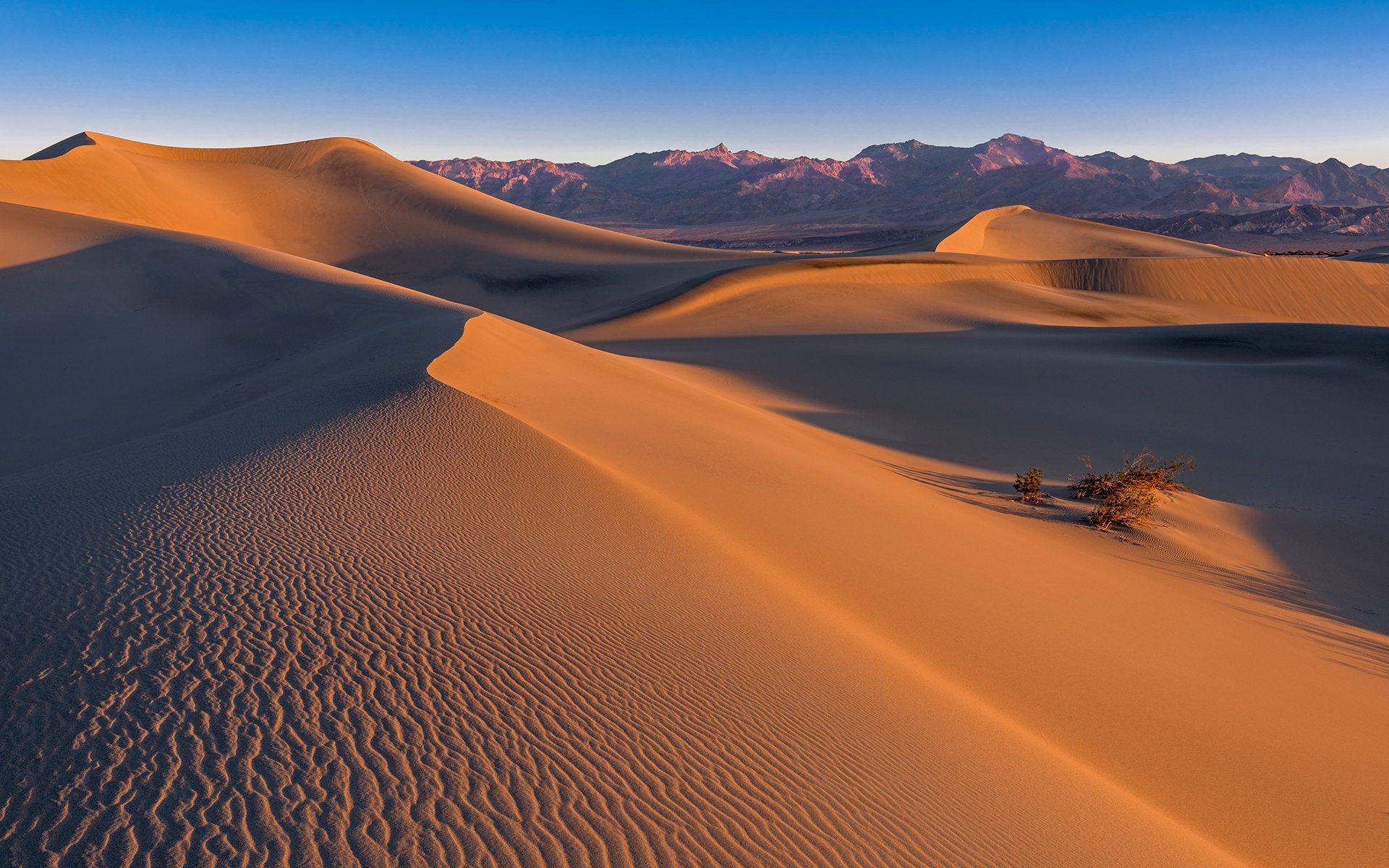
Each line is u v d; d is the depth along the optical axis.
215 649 5.51
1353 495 23.33
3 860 3.52
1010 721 7.46
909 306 64.69
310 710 4.88
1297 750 8.38
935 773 5.66
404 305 32.34
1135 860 5.22
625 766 4.83
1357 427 31.89
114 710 4.72
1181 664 10.18
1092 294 83.19
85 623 5.83
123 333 31.78
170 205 91.06
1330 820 7.12
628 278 89.44
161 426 21.11
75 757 4.27
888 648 8.45
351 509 8.92
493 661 5.84
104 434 22.05
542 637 6.41
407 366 17.14
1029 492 19.42
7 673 5.13
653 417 18.98
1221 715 8.85
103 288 35.47
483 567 7.71
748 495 13.77
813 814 4.74
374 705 5.03
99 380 27.61
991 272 85.00
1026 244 134.38
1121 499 18.28
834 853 4.40
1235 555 16.91
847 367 38.41
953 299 69.56
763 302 63.25
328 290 34.84
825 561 11.27
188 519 8.20
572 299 84.56
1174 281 89.31
